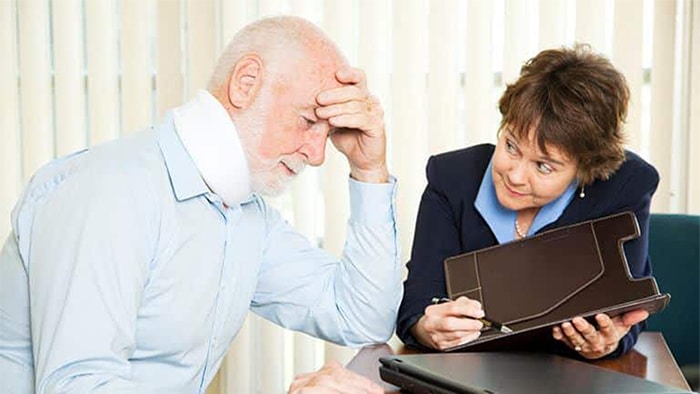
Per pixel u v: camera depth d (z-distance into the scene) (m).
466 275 1.49
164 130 1.25
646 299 1.32
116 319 1.08
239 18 2.59
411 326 1.49
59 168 1.19
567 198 1.59
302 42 1.25
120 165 1.18
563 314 1.35
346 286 1.48
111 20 2.72
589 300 1.36
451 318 1.39
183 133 1.24
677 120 2.36
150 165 1.21
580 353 1.42
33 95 2.78
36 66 2.77
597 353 1.41
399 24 2.51
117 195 1.14
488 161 1.70
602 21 2.38
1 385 1.23
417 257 1.67
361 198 1.47
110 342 1.06
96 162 1.17
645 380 1.19
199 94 1.28
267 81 1.23
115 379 1.04
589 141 1.41
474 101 2.49
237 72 1.24
